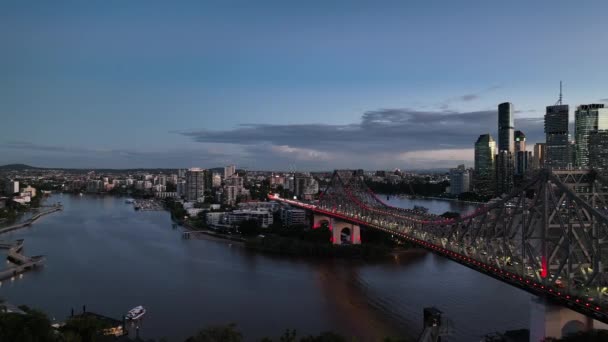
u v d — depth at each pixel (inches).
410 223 7214.6
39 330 3796.8
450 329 4439.0
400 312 5344.5
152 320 5098.4
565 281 3841.0
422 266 7691.9
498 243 4660.4
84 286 6451.8
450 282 6530.5
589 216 3708.2
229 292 6156.5
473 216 5187.0
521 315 5093.5
